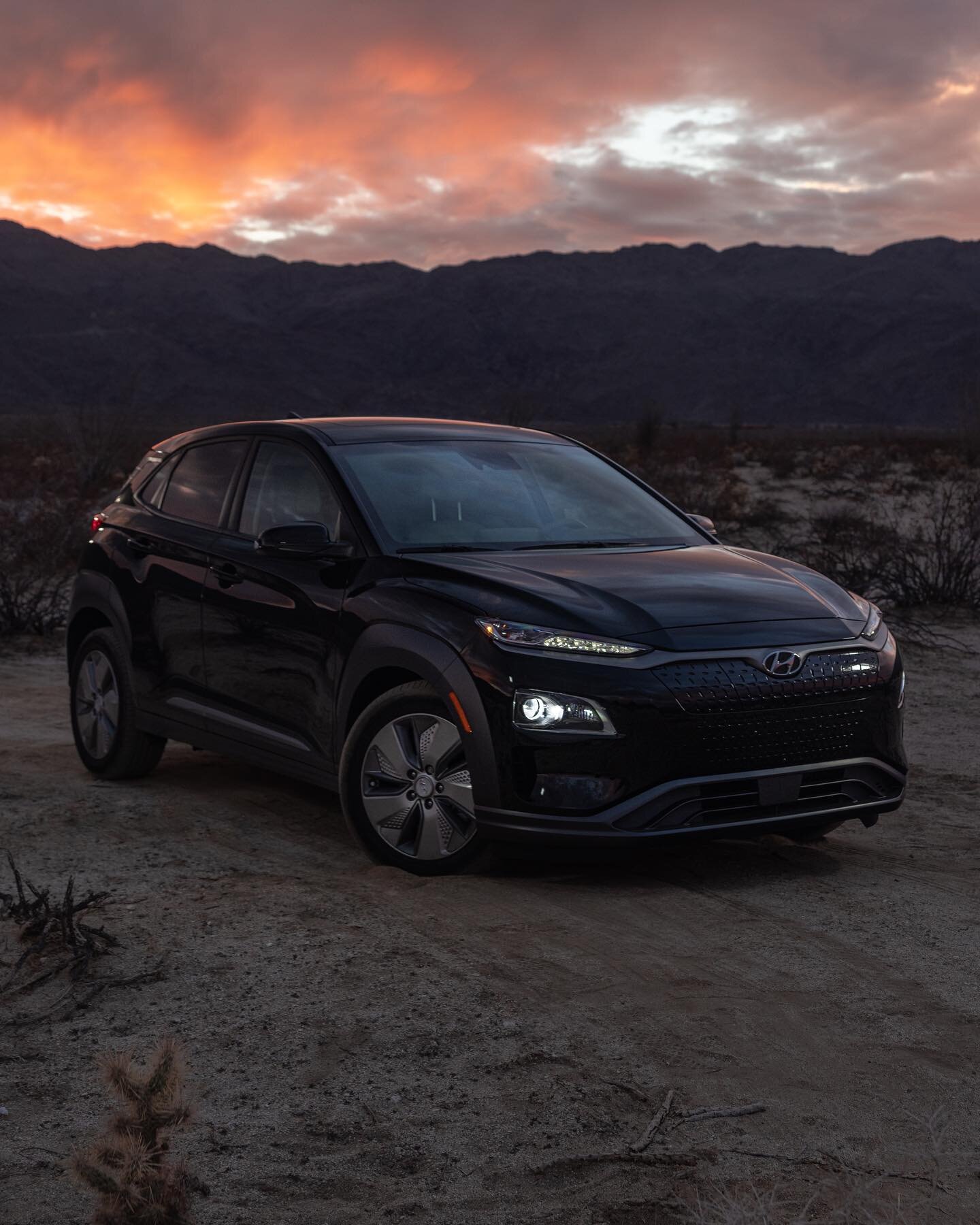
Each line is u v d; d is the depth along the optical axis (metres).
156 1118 2.13
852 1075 3.15
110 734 6.61
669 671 4.45
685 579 4.98
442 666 4.66
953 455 40.28
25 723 8.40
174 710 6.17
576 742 4.41
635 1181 2.66
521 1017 3.47
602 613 4.61
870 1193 2.61
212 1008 3.55
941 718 8.48
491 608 4.66
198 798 6.26
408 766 4.84
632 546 5.54
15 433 53.44
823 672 4.65
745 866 5.01
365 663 4.97
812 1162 2.74
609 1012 3.51
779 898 4.56
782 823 4.61
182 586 6.07
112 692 6.63
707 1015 3.49
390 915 4.30
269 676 5.55
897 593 13.61
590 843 4.43
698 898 4.54
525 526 5.53
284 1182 2.67
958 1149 2.80
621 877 4.83
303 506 5.66
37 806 6.04
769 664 4.55
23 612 12.20
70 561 15.05
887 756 4.84
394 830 4.91
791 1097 3.03
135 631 6.39
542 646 4.50
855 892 4.64
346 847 5.35
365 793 4.97
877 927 4.23
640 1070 3.16
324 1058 3.24
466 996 3.61
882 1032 3.40
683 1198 2.60
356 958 3.90
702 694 4.43
